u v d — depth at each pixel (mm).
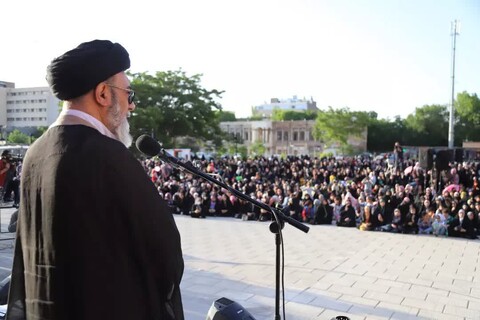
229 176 23641
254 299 6320
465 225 11555
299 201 14438
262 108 140250
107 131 1425
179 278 1386
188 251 9594
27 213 1375
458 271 8117
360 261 8797
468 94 72000
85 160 1268
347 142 66125
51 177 1280
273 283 7113
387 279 7488
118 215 1265
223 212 15375
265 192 15664
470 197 13453
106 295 1240
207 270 7926
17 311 1446
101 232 1250
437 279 7551
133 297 1279
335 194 14953
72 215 1248
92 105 1407
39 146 1372
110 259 1254
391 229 12367
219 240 10961
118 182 1267
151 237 1288
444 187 16328
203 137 46062
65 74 1342
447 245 10617
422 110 73312
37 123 86562
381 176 19484
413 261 8867
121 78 1458
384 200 12750
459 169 18688
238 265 8305
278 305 2793
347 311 5922
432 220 12078
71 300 1254
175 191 17500
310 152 78438
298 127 79812
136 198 1278
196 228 12906
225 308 2441
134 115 37406
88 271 1237
